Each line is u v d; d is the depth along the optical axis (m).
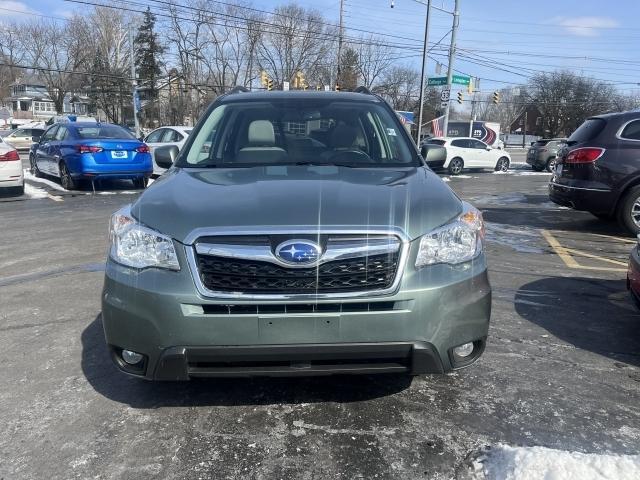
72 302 4.74
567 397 3.09
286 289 2.46
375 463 2.50
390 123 4.11
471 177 21.41
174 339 2.48
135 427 2.79
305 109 4.13
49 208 10.20
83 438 2.70
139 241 2.62
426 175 3.36
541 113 73.88
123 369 2.68
